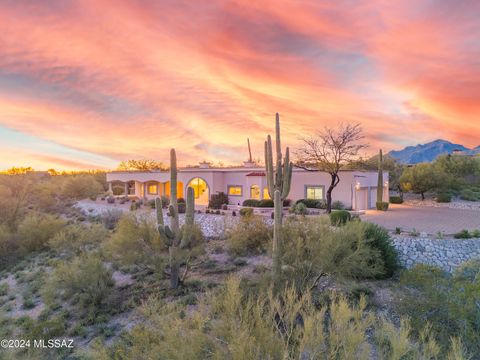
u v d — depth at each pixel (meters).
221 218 20.17
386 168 34.44
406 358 4.24
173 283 11.41
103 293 10.77
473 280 7.52
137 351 4.06
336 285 9.80
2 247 18.16
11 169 51.47
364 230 9.68
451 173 34.28
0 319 9.91
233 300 4.18
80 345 8.30
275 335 3.88
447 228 15.63
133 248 11.76
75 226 21.23
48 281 11.64
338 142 20.45
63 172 67.69
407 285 8.47
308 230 9.66
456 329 6.34
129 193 41.62
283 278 8.45
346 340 3.72
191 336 3.74
